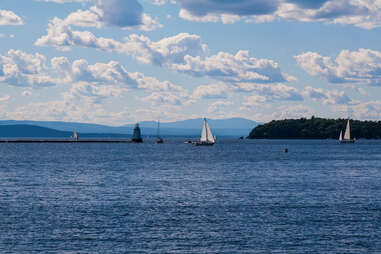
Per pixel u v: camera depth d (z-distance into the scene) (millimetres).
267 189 78062
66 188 79500
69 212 55906
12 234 45281
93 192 74188
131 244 42219
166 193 73125
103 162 155625
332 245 42000
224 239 43844
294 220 51438
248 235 45188
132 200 65625
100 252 39969
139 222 50500
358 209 57938
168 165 141375
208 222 50562
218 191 75562
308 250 40594
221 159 176375
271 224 49562
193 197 68625
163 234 45562
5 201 64250
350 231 46594
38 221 50781
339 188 79312
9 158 179250
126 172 114125
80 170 120312
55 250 40438
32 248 40969
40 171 116812
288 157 191750
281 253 39844
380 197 68250
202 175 105688
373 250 40656
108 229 47406
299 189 77938
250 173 111625
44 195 70500
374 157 191500
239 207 59562
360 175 105812
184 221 51062
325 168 128750
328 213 55312
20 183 87562
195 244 42281
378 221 50844
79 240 43344
